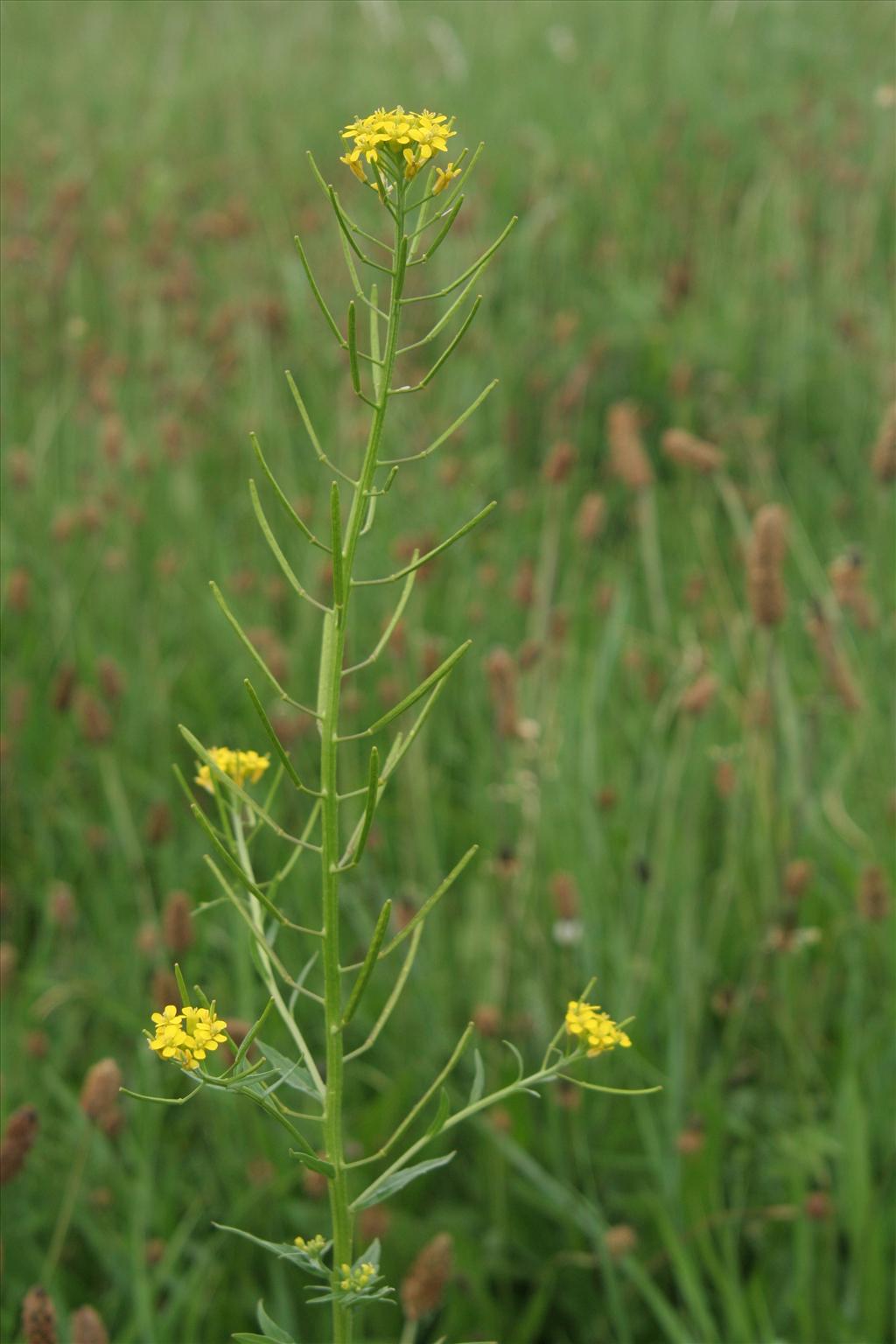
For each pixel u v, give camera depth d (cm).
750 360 536
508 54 835
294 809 316
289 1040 268
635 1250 253
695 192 645
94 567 408
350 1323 129
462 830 330
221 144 772
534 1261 254
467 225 527
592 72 775
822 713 338
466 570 411
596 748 320
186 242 624
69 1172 249
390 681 341
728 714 345
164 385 479
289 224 619
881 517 401
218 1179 256
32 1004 278
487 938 292
